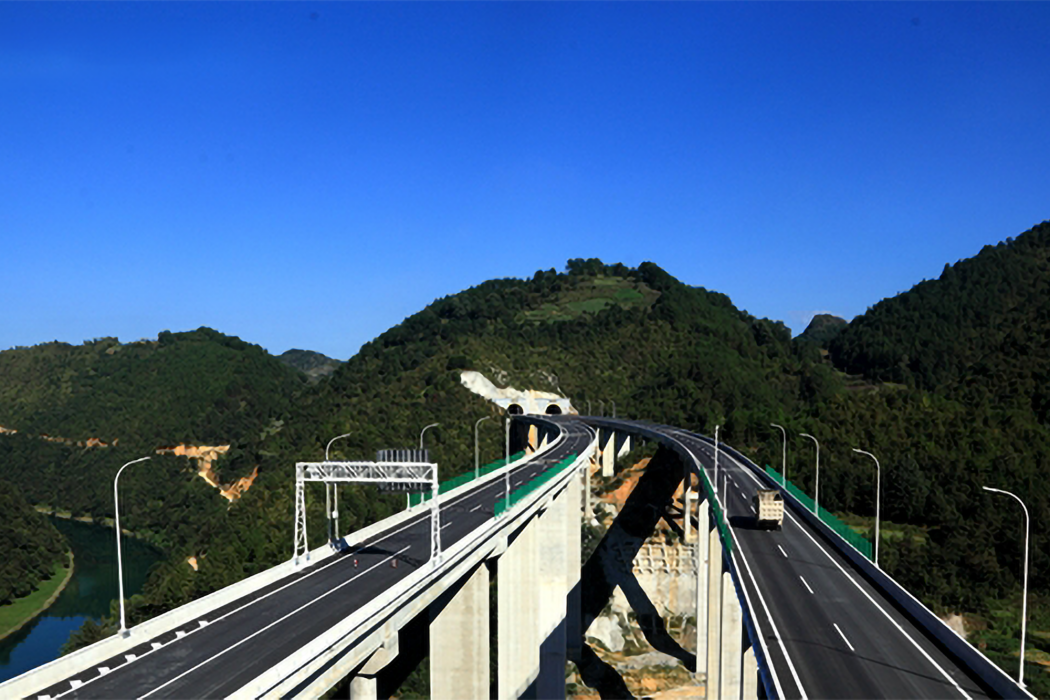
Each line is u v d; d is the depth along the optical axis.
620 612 105.81
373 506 107.56
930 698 33.22
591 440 134.75
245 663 37.34
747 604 46.09
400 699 81.19
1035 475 103.75
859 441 122.06
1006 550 93.62
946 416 125.75
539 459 117.56
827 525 68.56
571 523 99.12
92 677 35.62
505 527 69.38
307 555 57.88
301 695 37.28
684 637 103.25
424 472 55.09
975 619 86.69
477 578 64.94
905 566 92.62
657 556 112.25
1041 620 86.06
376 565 57.19
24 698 33.28
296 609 46.31
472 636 64.38
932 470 108.94
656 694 88.81
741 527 72.75
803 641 40.69
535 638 81.81
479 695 64.38
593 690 90.38
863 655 38.50
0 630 113.00
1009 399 132.12
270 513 104.88
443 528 70.12
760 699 63.22
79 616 120.12
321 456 124.38
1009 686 32.69
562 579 90.38
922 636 41.62
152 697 33.38
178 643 40.31
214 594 46.88
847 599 48.75
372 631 43.84
